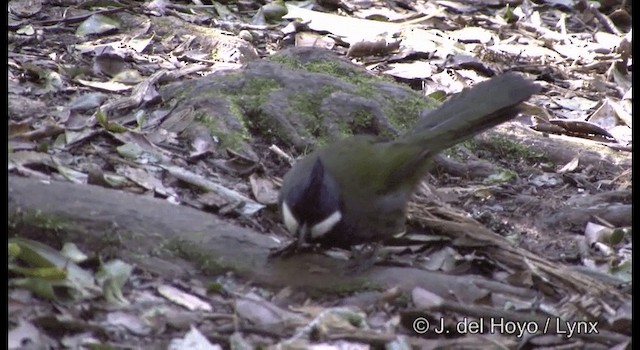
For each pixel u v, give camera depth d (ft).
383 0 56.39
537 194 38.68
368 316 29.27
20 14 45.39
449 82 47.01
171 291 29.07
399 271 30.94
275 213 34.24
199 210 32.60
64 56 42.32
